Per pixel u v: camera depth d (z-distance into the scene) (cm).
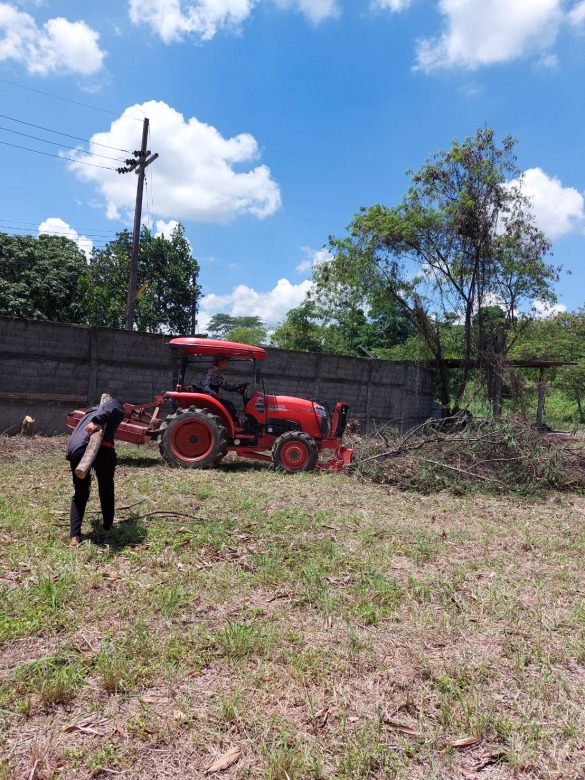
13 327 1049
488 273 1638
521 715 275
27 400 1066
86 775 221
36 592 366
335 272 1872
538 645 348
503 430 916
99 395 1144
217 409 931
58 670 284
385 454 926
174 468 880
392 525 606
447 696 285
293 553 489
